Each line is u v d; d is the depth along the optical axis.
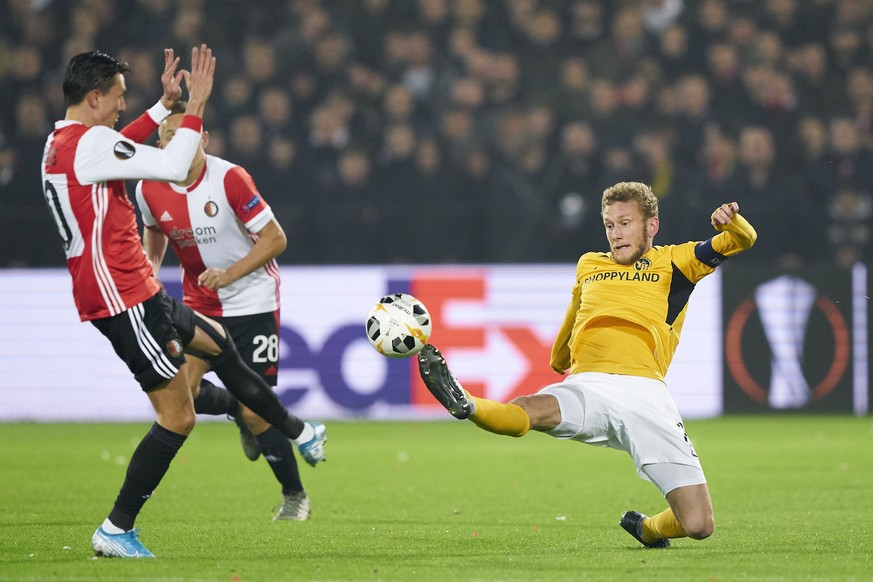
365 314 48.78
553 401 18.34
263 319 24.14
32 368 48.22
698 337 49.09
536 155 51.78
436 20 57.88
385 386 48.78
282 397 48.47
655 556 18.41
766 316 49.31
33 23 57.62
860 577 16.30
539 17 57.28
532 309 48.91
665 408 18.61
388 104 53.66
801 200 51.41
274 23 58.59
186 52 55.44
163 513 24.27
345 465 33.97
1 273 48.16
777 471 31.89
